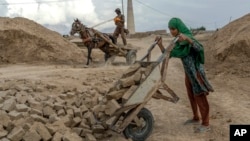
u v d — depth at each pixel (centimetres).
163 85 695
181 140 685
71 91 949
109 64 1839
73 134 620
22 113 672
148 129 678
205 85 729
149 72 667
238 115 839
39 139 589
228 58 1734
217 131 727
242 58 1684
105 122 668
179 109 923
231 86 1225
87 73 1398
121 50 1831
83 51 2495
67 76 1275
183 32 723
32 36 2198
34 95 841
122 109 636
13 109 713
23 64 2005
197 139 690
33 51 2150
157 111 905
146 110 676
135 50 1886
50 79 1159
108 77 1316
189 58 721
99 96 930
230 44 1773
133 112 651
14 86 909
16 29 2166
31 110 700
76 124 698
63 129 636
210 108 922
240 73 1472
